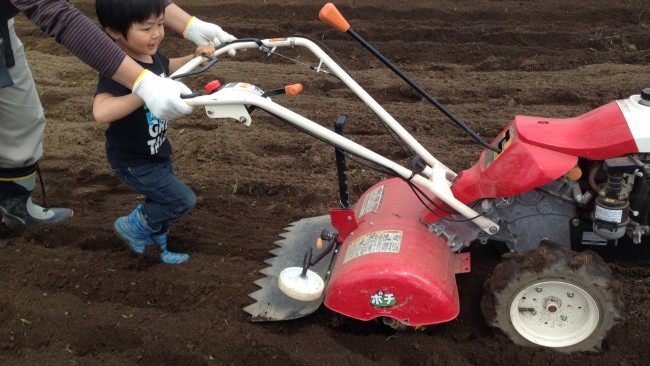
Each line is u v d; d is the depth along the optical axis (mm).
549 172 3348
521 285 3406
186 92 3410
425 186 3559
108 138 3967
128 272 4305
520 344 3551
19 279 4277
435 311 3461
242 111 3453
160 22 3693
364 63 7637
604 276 3340
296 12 8766
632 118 3344
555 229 3586
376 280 3439
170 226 4840
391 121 3918
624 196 3295
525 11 8336
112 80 3646
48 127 6355
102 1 3602
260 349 3686
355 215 4129
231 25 8500
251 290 4066
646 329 3688
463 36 7953
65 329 3877
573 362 3482
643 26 7945
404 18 8516
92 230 4707
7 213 4715
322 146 5906
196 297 4109
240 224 4898
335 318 3867
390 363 3621
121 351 3799
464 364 3539
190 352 3711
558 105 6469
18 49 4367
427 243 3633
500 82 6930
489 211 3613
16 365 3674
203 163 5750
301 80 7137
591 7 8305
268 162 5723
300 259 4211
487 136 5961
